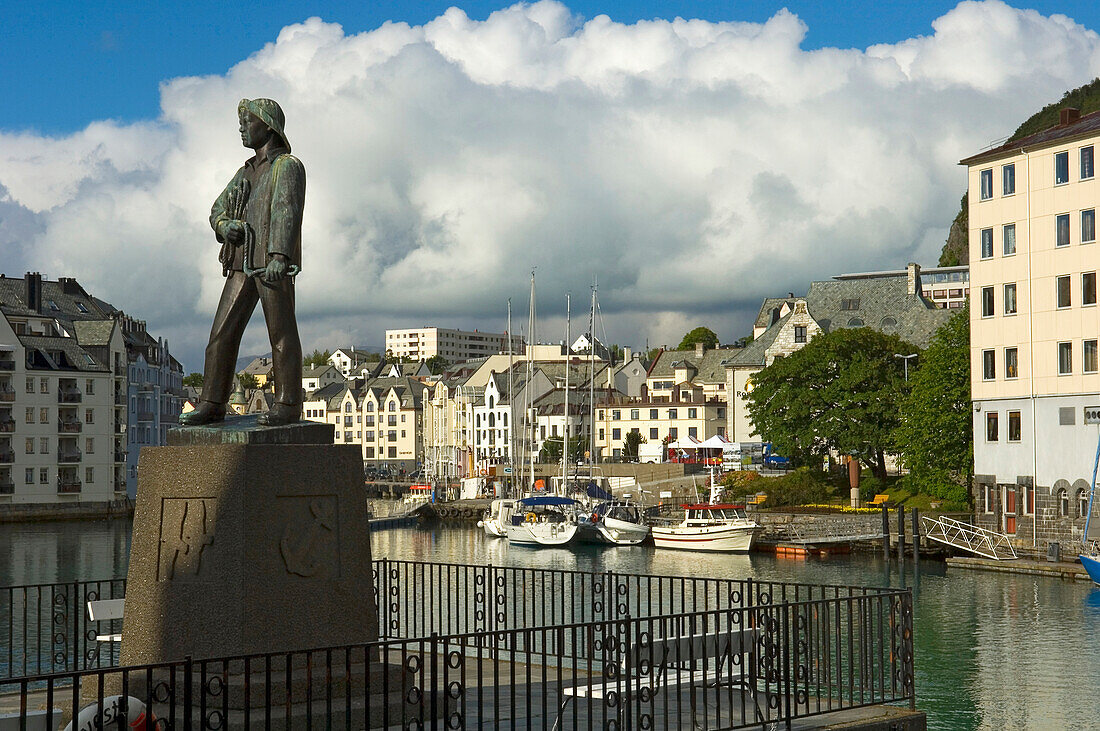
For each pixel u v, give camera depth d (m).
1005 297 67.06
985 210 68.19
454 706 13.70
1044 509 64.31
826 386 93.44
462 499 131.38
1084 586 52.56
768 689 13.40
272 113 13.41
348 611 12.97
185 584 12.73
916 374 77.19
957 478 75.69
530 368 124.62
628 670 12.51
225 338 13.45
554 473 134.12
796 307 135.00
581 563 73.19
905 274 165.88
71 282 139.12
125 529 105.69
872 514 79.50
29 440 119.25
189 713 10.06
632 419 170.75
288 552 12.62
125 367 129.25
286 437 12.78
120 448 128.12
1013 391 66.50
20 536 96.81
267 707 10.41
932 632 39.62
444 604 36.88
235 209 13.55
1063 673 31.77
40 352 121.00
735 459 115.38
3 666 21.86
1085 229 62.94
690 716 14.15
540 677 16.42
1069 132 63.91
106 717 10.88
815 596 43.38
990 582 54.94
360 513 13.19
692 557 75.75
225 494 12.51
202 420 13.40
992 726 25.36
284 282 13.12
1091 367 62.31
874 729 13.95
